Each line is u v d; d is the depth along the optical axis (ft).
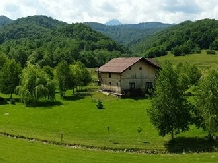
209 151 128.36
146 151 132.05
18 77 264.93
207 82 134.31
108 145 138.00
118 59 301.84
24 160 117.91
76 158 120.57
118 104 227.40
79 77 305.53
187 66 274.36
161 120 135.64
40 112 207.51
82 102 242.37
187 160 115.14
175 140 141.18
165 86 135.95
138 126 164.25
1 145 137.69
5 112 211.00
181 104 135.85
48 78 256.32
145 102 230.48
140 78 276.00
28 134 156.35
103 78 297.53
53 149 132.57
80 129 163.53
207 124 130.00
